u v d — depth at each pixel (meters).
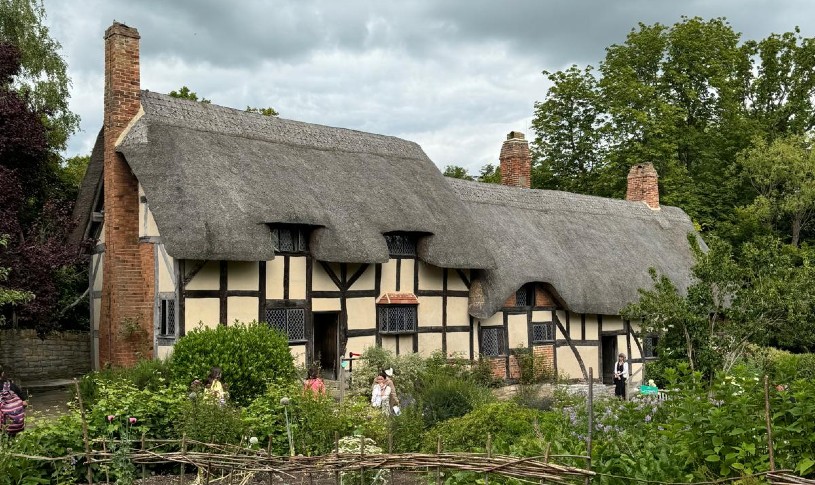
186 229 13.60
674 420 6.06
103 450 7.50
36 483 7.32
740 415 5.73
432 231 17.55
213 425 8.33
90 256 17.33
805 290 13.35
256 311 14.87
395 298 17.08
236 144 16.19
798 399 5.60
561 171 32.88
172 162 14.62
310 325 15.67
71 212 18.02
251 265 14.88
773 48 32.69
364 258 15.67
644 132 30.31
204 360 11.73
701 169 31.73
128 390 9.24
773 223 31.41
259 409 9.33
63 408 13.80
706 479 5.61
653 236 24.97
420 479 7.39
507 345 19.34
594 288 20.48
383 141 19.88
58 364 19.05
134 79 15.66
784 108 32.56
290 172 16.34
